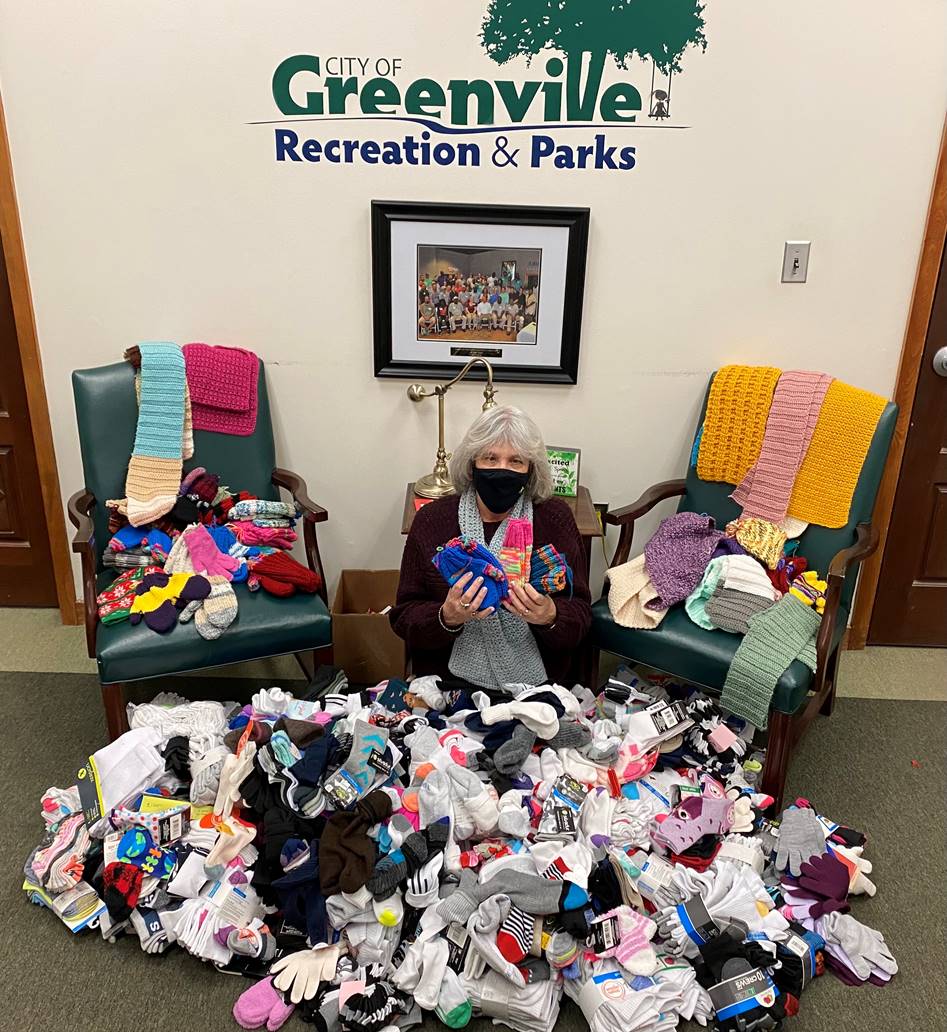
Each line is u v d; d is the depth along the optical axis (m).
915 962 1.71
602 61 2.22
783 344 2.48
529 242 2.38
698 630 2.09
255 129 2.30
